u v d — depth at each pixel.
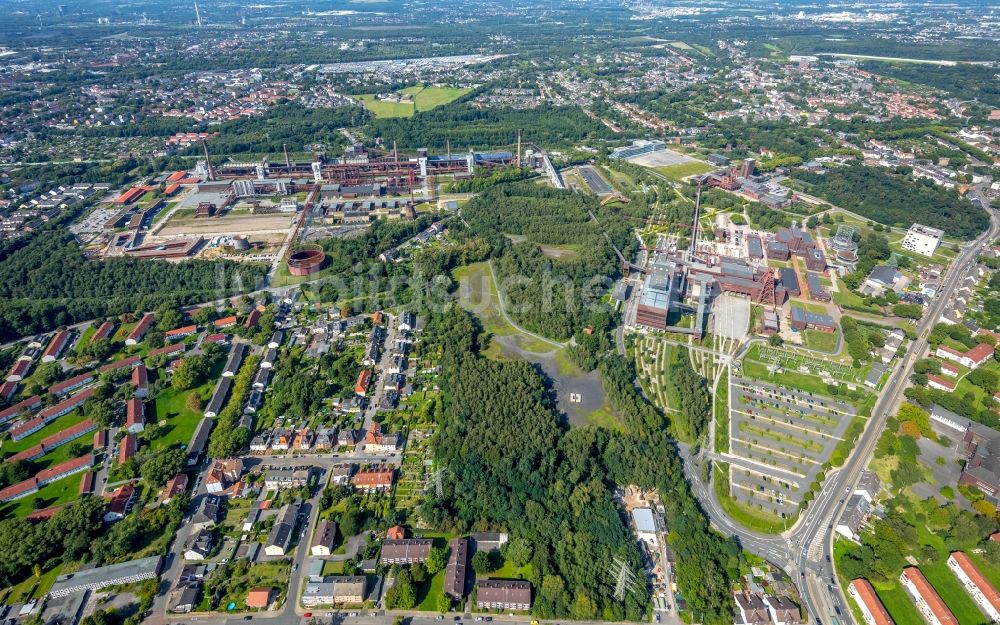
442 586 187.75
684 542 198.62
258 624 176.12
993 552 191.75
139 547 198.00
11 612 176.88
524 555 191.50
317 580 186.38
